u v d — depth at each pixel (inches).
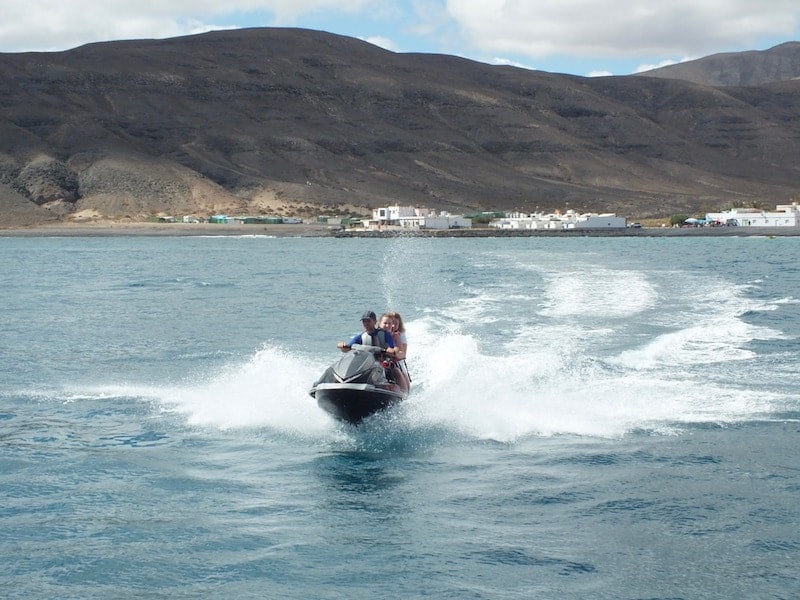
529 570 351.6
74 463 502.9
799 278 1979.6
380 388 562.3
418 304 1371.8
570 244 5625.0
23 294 1752.0
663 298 1405.0
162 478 473.4
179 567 354.9
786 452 506.6
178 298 1626.5
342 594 330.6
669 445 524.7
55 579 343.6
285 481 468.8
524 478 468.1
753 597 327.3
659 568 352.5
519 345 891.4
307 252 4483.3
